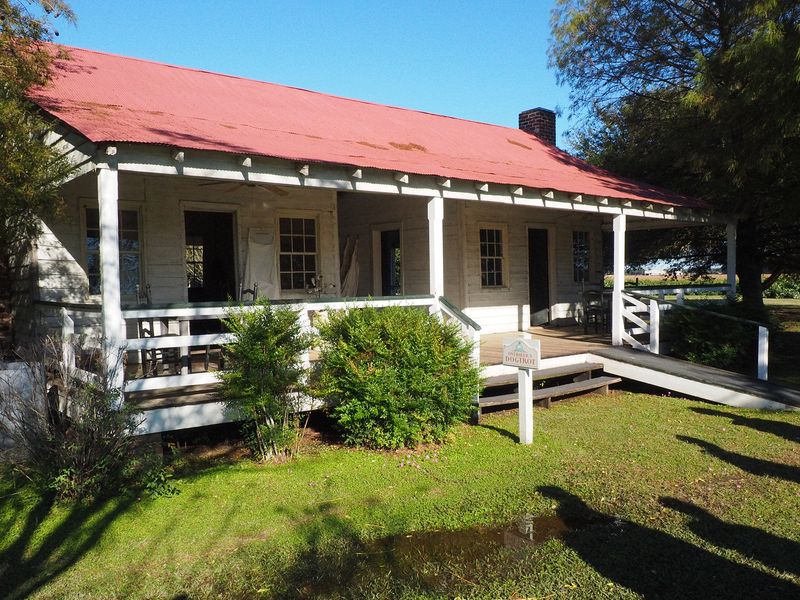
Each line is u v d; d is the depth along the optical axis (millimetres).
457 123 14727
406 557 4480
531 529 4941
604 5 15391
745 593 3893
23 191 6262
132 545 4562
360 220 13578
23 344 8031
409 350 6684
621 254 11273
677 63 15406
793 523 4918
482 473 6164
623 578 4117
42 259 8156
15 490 5449
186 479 5848
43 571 4188
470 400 7332
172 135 6359
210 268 10867
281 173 6859
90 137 5516
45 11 7121
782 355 14055
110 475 5430
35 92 7539
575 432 7664
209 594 3961
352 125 10898
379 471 6172
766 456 6656
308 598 3920
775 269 18500
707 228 18203
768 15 11500
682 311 11578
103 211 5707
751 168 11805
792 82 10367
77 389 5641
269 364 6133
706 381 9430
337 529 4887
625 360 10281
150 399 6461
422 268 12211
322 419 7961
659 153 15328
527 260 13625
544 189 9383
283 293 10133
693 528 4863
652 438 7395
